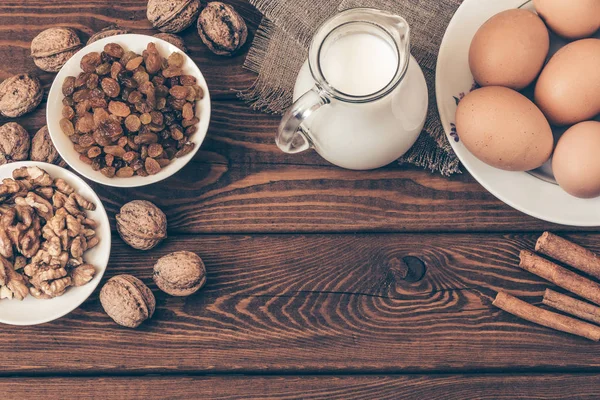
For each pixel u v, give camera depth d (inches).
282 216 33.8
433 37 33.4
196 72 32.7
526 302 33.2
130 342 33.4
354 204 33.8
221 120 34.1
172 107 32.5
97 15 34.5
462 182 33.7
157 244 33.6
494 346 33.3
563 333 33.3
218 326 33.4
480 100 30.3
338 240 33.8
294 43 33.8
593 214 31.9
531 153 30.2
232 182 33.9
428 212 33.7
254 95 34.0
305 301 33.6
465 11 32.2
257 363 33.4
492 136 30.1
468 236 33.7
